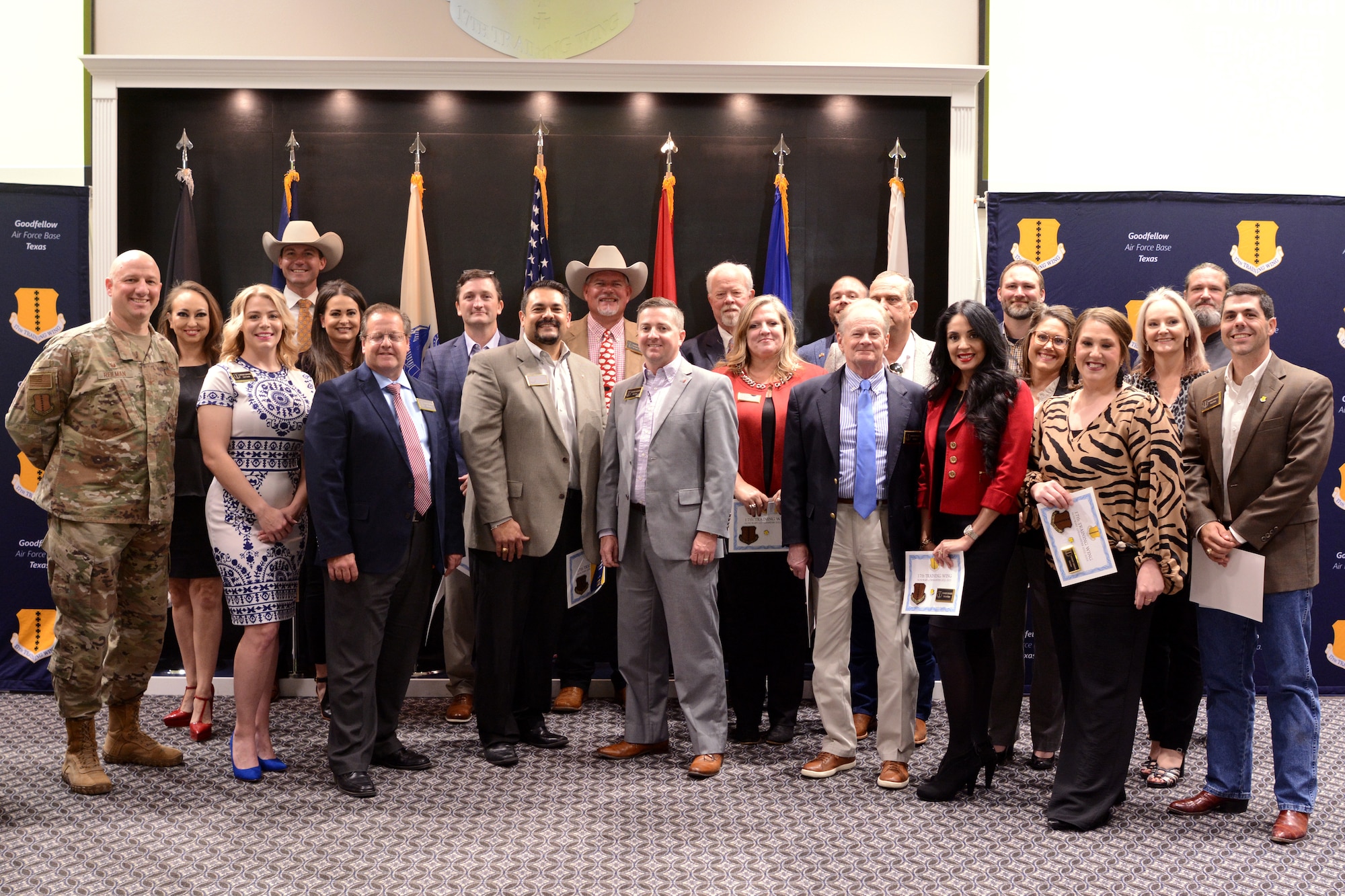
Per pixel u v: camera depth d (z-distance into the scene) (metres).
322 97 4.77
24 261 4.57
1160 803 3.07
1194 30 4.82
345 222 4.79
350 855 2.60
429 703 4.36
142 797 3.07
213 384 3.23
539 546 3.41
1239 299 2.91
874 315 3.27
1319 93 4.84
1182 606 3.27
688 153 4.86
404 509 3.18
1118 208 4.66
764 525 3.60
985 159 4.80
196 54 4.73
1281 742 2.85
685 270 4.88
